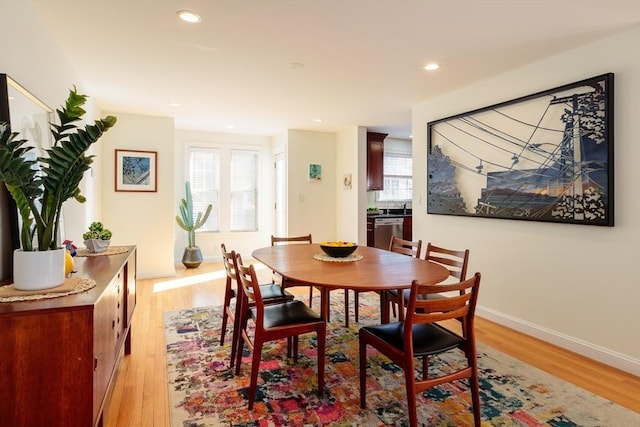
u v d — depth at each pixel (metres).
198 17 2.25
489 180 3.43
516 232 3.23
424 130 4.27
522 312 3.17
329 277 2.07
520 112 3.12
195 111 4.74
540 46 2.68
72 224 3.07
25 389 1.27
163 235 5.11
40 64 2.24
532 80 3.04
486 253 3.51
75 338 1.31
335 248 2.65
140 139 4.95
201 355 2.67
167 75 3.32
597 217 2.57
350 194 5.95
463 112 3.71
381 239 6.34
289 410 1.98
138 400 2.07
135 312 3.66
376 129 6.02
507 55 2.86
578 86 2.67
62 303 1.33
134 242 4.95
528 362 2.59
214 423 1.87
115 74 3.28
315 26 2.38
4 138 1.44
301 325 2.10
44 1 2.06
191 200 5.95
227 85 3.60
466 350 1.83
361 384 2.01
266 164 6.86
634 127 2.41
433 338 1.87
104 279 1.72
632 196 2.43
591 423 1.88
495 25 2.36
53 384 1.29
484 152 3.47
